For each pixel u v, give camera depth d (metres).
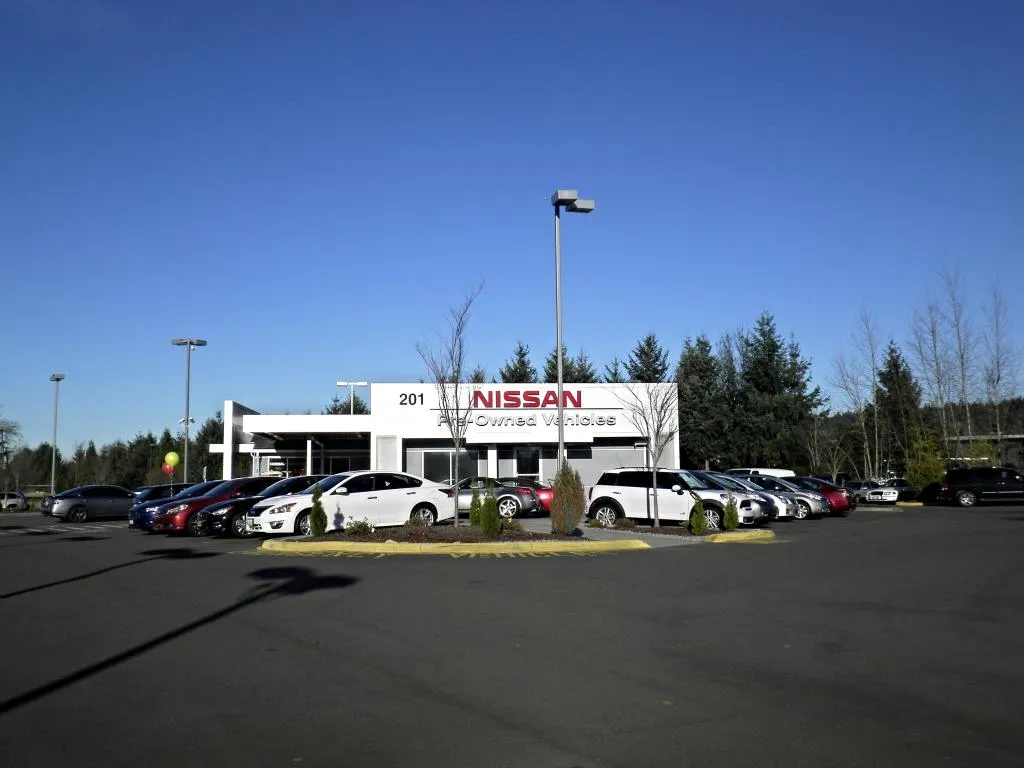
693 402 60.03
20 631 9.80
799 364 60.12
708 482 25.83
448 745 5.92
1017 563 16.02
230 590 12.75
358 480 22.47
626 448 40.16
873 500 44.69
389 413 38.97
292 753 5.77
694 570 15.12
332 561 16.67
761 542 20.97
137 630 9.80
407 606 11.28
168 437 86.50
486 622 10.19
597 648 8.84
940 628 9.92
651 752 5.79
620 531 22.62
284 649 8.80
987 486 40.75
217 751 5.82
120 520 38.78
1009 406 56.56
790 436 58.81
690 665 8.16
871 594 12.34
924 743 5.98
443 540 19.50
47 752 5.81
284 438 42.88
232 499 24.44
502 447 40.12
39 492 77.19
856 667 8.11
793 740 6.04
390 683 7.50
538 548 18.88
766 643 9.12
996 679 7.70
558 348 23.00
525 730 6.23
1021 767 5.53
